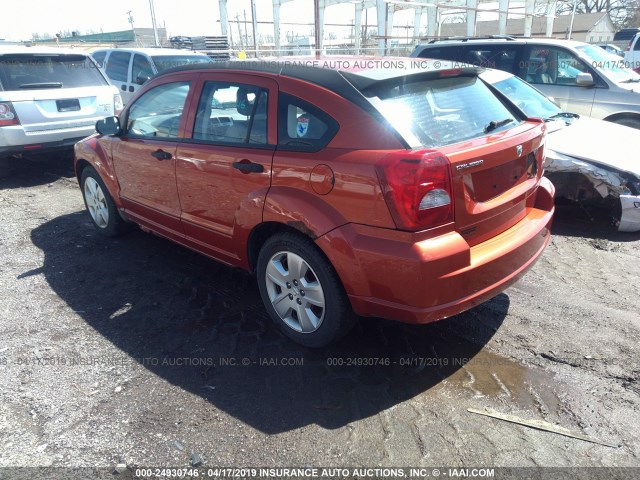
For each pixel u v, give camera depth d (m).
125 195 4.62
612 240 5.09
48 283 4.25
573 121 6.18
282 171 3.06
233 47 22.12
